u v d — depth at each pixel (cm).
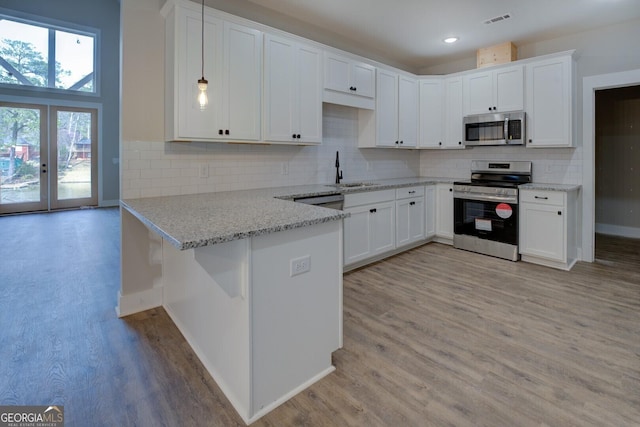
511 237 383
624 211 520
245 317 153
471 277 336
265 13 325
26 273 348
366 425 152
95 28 733
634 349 209
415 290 304
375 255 376
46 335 228
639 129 502
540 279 329
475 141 433
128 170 253
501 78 408
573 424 150
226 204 220
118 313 259
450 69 489
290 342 170
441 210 454
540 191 360
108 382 180
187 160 282
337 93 356
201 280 195
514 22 353
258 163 331
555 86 370
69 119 729
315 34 370
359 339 223
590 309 264
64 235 511
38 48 686
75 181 747
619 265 371
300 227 167
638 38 345
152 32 257
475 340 221
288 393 171
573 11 327
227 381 172
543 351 208
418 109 462
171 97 251
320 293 183
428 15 337
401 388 176
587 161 379
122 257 256
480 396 169
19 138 678
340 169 411
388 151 479
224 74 265
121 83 248
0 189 668
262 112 291
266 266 157
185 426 151
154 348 213
